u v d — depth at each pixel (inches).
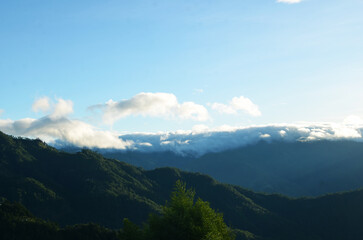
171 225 2504.9
